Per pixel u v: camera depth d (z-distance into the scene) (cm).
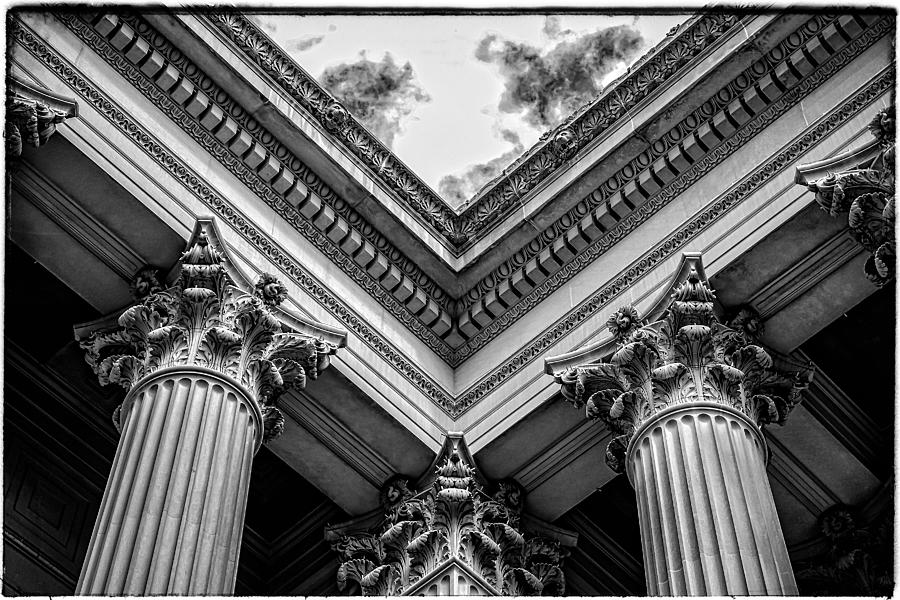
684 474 1327
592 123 1764
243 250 1595
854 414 1673
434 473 1603
